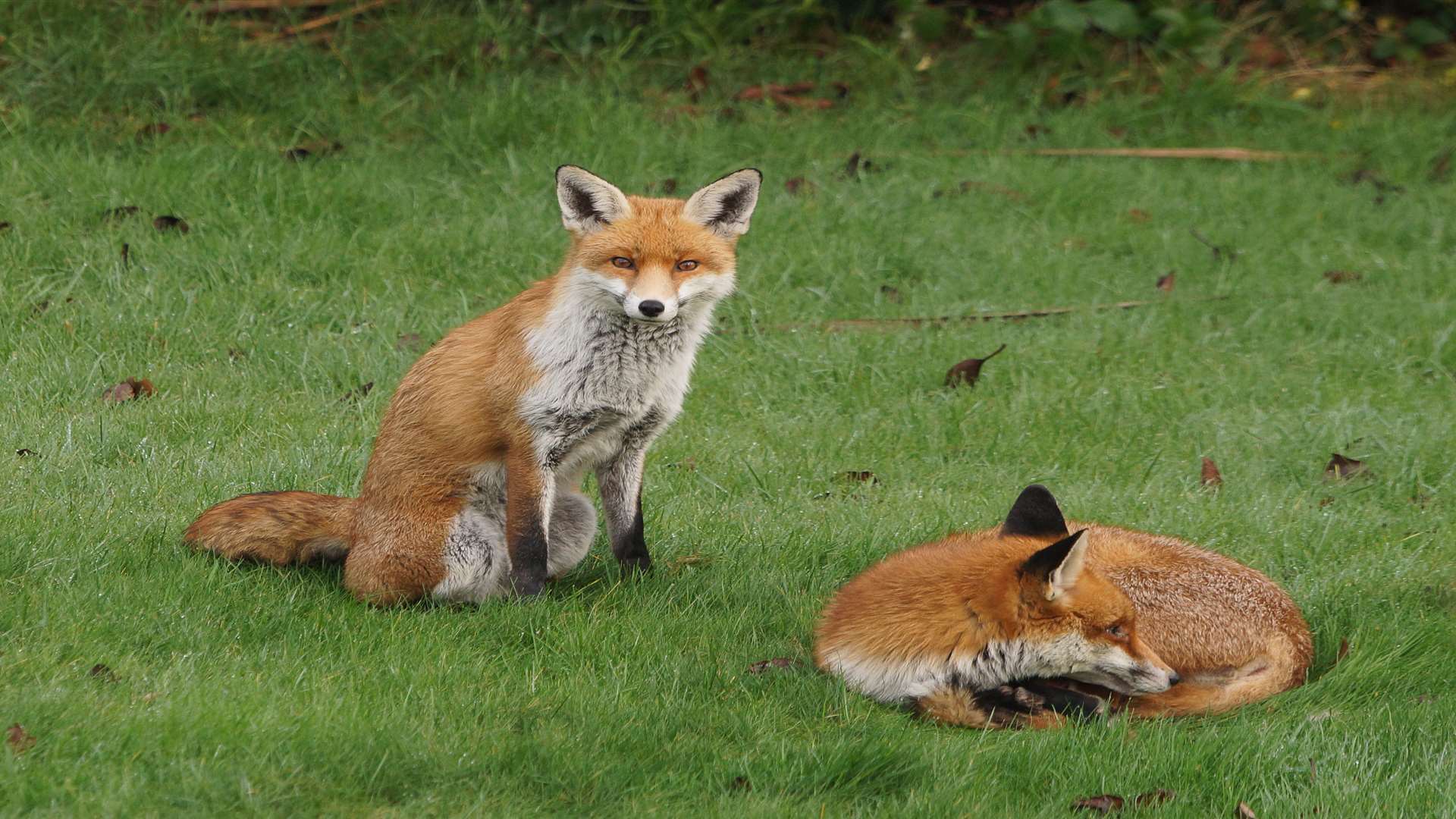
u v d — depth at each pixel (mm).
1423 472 11648
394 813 6004
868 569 8633
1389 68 23984
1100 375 13906
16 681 6820
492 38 20938
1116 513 10789
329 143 18250
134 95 18391
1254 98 22281
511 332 8828
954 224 17500
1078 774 6762
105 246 14672
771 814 6172
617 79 20469
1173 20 22625
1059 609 7453
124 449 10883
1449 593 9195
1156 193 19109
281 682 7180
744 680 7754
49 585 7953
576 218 8930
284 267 14867
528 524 8750
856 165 19062
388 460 8797
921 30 22500
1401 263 17562
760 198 17938
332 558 9164
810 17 22703
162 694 6797
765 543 10000
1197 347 14719
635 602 8883
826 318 15227
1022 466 11961
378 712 6836
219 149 17328
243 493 10125
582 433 8914
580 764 6484
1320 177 20266
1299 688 7867
